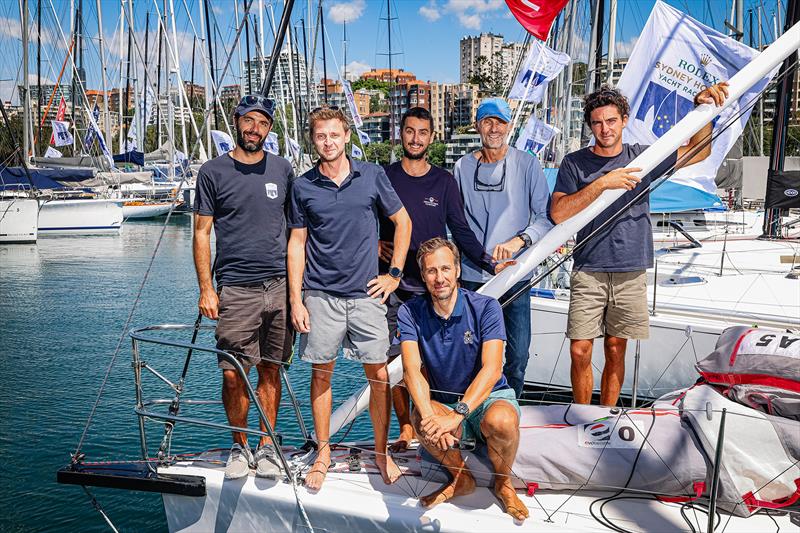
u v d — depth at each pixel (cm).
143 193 3086
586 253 354
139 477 301
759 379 281
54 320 1076
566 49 872
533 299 583
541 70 746
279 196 315
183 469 305
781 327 515
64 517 465
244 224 310
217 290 324
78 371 788
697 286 603
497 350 270
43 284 1437
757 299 563
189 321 1073
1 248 2106
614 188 314
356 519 275
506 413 262
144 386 726
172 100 3244
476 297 279
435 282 268
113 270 1639
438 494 276
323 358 299
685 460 267
